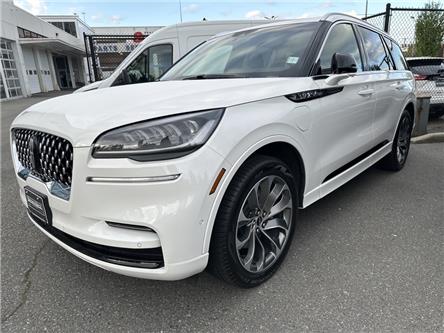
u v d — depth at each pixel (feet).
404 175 14.90
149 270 5.95
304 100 8.05
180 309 7.01
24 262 8.79
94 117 6.22
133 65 21.79
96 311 7.02
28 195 7.43
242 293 7.42
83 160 5.83
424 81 25.13
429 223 10.41
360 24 12.03
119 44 29.43
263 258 7.55
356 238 9.57
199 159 5.81
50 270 8.43
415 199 12.25
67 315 6.92
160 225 5.64
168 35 21.90
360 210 11.37
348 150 10.26
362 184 13.82
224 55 10.55
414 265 8.25
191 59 11.53
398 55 15.26
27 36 84.53
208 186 5.89
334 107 9.11
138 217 5.67
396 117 13.83
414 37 36.11
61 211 6.40
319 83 8.61
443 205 11.71
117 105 6.61
